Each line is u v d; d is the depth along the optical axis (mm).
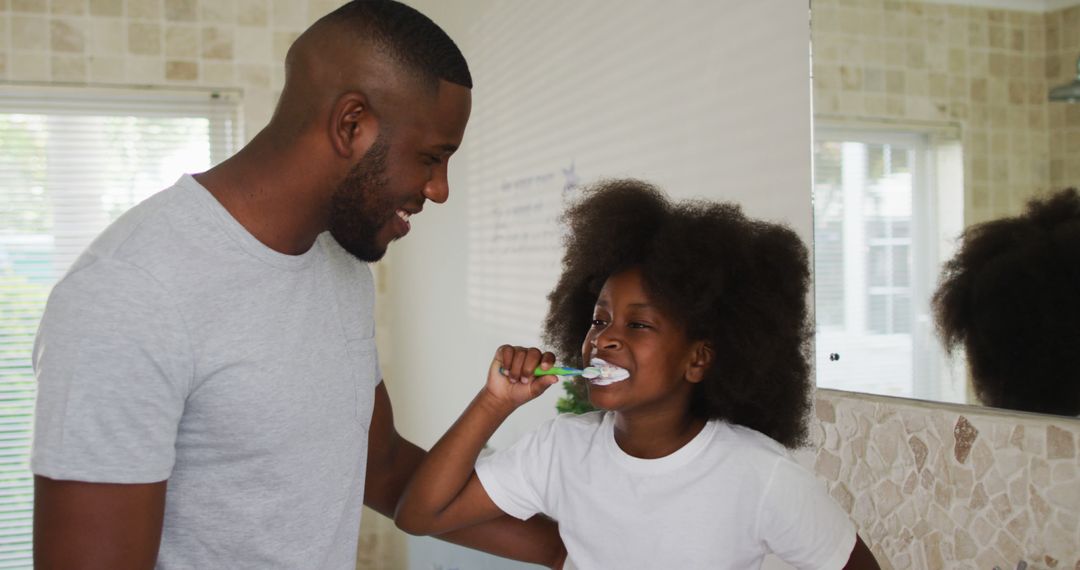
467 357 3109
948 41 1179
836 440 1414
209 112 4121
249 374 952
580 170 2143
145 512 877
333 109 971
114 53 3965
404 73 975
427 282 3629
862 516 1369
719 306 1077
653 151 1809
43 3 3891
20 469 3951
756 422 1133
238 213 976
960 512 1181
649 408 1054
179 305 901
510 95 2648
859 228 1313
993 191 1126
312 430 1014
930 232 1219
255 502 984
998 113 1121
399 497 1242
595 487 1065
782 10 1432
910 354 1250
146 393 871
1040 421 1062
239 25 4094
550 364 1094
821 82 1364
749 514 1003
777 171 1454
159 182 4094
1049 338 1046
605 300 1079
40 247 3988
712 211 1131
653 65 1797
